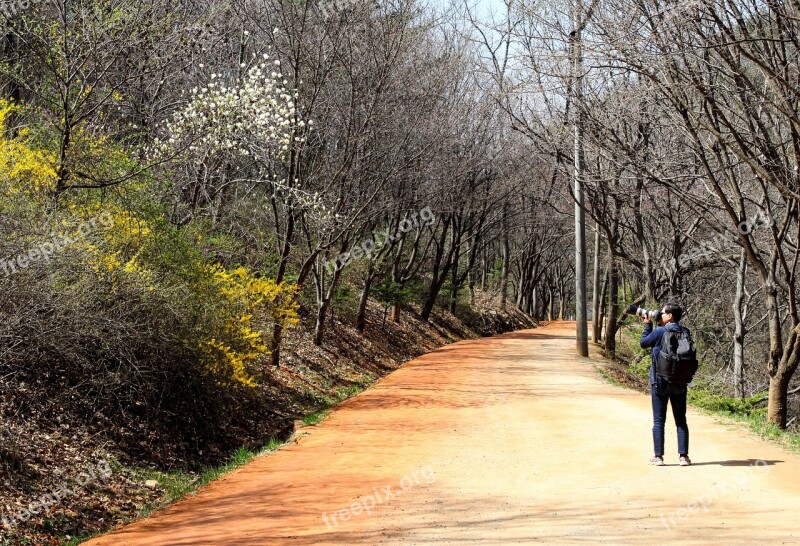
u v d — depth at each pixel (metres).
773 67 10.79
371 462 9.38
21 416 8.66
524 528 5.97
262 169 19.77
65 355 9.58
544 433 11.08
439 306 45.28
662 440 8.25
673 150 16.94
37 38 11.98
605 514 6.31
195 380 11.32
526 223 49.00
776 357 12.46
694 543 5.35
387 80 20.47
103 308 10.14
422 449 10.16
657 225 23.34
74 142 11.61
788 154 12.82
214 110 13.98
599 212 23.64
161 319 10.69
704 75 11.52
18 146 10.05
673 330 8.17
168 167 14.04
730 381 22.84
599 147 14.87
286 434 12.96
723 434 10.37
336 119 20.73
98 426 9.53
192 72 17.28
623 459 8.73
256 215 20.61
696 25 10.62
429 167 26.47
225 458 10.98
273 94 16.83
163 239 11.73
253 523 6.62
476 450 9.88
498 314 50.94
